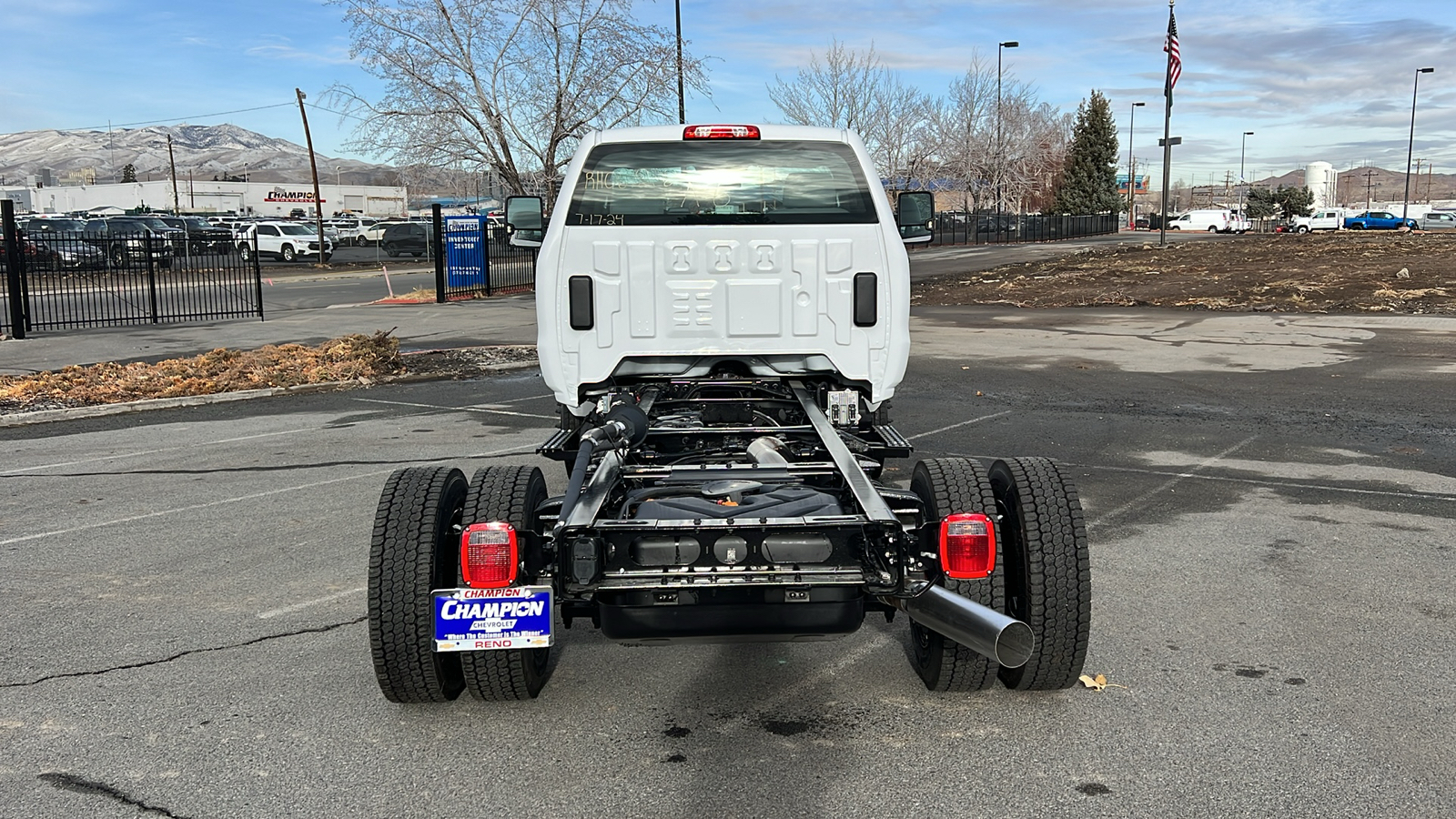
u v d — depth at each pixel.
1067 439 9.48
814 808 3.46
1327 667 4.51
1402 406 10.94
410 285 33.75
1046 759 3.76
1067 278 29.52
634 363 6.00
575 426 6.14
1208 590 5.52
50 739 4.04
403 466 8.90
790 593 3.82
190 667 4.74
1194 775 3.62
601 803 3.53
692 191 5.97
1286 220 90.69
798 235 5.85
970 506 4.03
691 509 4.07
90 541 6.84
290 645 4.99
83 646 5.01
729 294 5.87
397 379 13.97
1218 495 7.50
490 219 29.38
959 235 55.88
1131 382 12.73
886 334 5.90
